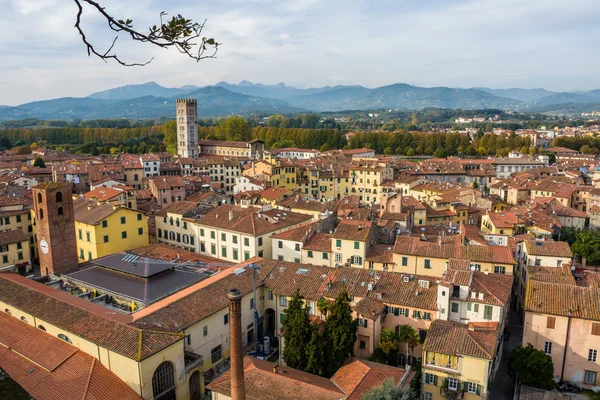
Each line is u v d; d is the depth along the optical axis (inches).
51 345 2849.4
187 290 3373.5
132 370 2475.4
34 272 5064.0
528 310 3046.3
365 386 2415.1
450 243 4074.8
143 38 741.3
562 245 4217.5
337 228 4311.0
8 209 5285.4
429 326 3115.2
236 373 2005.4
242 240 4547.2
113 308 3272.6
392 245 4512.8
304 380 2485.2
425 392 2701.8
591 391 2933.1
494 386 2999.5
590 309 2955.2
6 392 2564.0
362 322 3161.9
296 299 2947.8
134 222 4739.2
